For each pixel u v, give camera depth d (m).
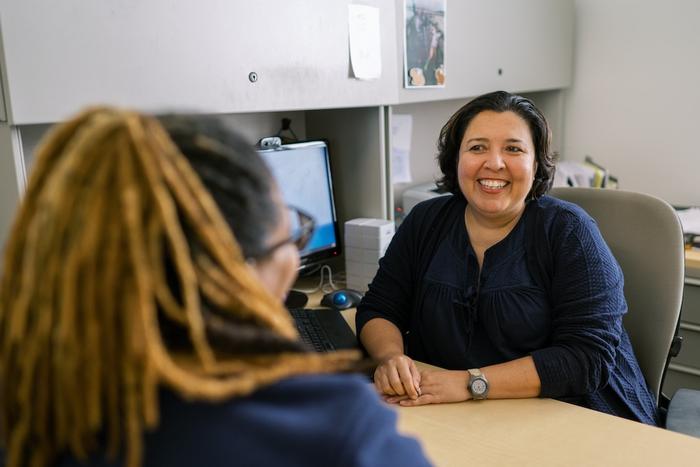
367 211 1.82
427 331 1.36
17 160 1.10
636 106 2.57
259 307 0.43
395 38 1.72
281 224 0.47
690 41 2.39
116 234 0.37
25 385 0.41
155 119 0.42
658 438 0.95
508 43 2.23
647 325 1.38
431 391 1.12
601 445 0.93
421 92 1.86
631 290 1.40
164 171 0.38
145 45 1.18
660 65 2.48
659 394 1.38
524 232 1.31
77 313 0.37
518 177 1.29
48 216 0.38
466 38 2.02
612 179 2.67
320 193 1.74
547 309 1.27
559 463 0.89
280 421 0.41
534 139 1.34
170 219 0.38
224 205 0.42
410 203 2.14
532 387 1.13
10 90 1.03
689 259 1.92
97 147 0.38
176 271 0.39
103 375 0.38
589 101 2.70
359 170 1.81
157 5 1.19
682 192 2.52
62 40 1.07
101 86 1.13
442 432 1.00
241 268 0.42
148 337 0.37
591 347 1.17
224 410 0.40
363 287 1.73
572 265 1.24
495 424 1.02
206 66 1.29
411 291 1.47
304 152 1.69
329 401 0.42
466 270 1.33
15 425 0.44
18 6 1.02
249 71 1.37
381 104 1.71
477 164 1.30
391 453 0.41
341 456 0.40
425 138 2.41
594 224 1.32
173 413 0.40
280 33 1.42
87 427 0.40
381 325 1.38
